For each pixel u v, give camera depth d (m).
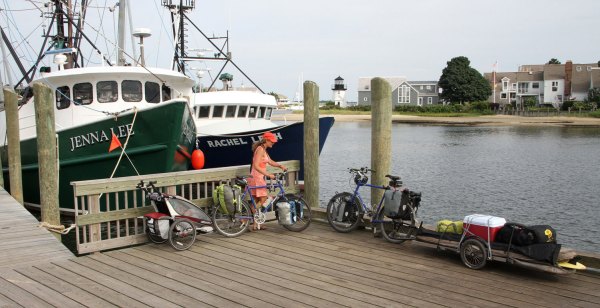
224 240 7.64
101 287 5.59
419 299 5.33
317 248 7.22
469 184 23.58
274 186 8.27
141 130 10.61
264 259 6.70
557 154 36.69
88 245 7.04
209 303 5.17
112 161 10.95
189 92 14.14
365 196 19.80
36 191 12.95
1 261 6.41
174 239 7.16
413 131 63.31
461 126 72.25
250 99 16.41
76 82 12.16
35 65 15.51
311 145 9.02
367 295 5.43
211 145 15.20
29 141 12.57
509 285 5.73
